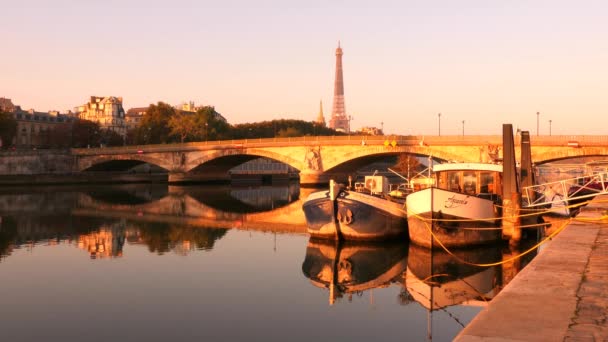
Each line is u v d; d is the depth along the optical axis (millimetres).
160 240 35594
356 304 19578
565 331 7637
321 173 96250
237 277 24219
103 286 22531
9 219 47688
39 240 35688
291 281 23438
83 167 121688
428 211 28453
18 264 27344
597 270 12008
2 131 125625
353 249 30844
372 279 23656
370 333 16344
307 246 32438
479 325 7914
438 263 26469
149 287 22328
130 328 16906
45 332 16484
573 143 68688
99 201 68750
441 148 81188
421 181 37469
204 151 110750
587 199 48344
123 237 37062
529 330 7680
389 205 32031
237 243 34125
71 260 28484
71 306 19422
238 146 105562
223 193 87500
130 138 162250
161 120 144375
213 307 19250
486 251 29188
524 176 35219
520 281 10906
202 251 31188
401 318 17844
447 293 21047
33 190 90750
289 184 125562
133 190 94750
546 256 13867
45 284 22906
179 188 103000
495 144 76312
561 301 9305
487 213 29438
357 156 91812
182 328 16844
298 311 18750
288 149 99812
